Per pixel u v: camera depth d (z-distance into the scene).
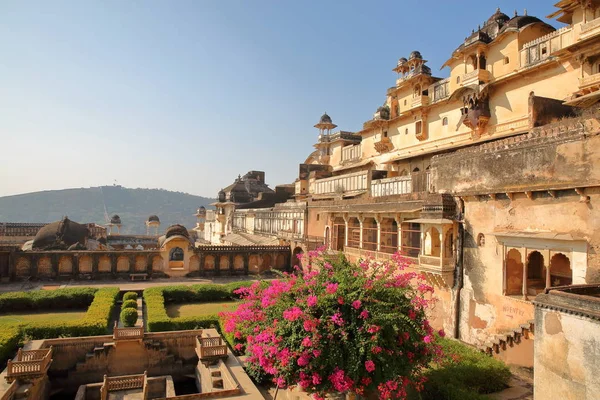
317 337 11.15
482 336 19.17
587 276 14.73
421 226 22.83
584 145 15.03
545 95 26.53
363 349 10.98
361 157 50.25
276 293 13.07
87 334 20.47
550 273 17.77
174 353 19.98
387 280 12.99
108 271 35.66
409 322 12.05
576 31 23.81
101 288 29.09
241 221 64.31
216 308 27.77
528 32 28.80
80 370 18.53
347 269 13.22
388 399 11.89
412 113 39.84
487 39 31.20
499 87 30.11
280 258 40.97
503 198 18.61
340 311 11.81
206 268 38.62
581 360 10.70
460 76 33.59
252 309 13.89
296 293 12.87
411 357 12.05
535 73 27.20
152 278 36.66
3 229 59.47
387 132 45.00
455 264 21.02
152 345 19.58
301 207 41.09
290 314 11.41
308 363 11.20
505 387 15.27
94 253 35.16
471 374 14.79
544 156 16.58
